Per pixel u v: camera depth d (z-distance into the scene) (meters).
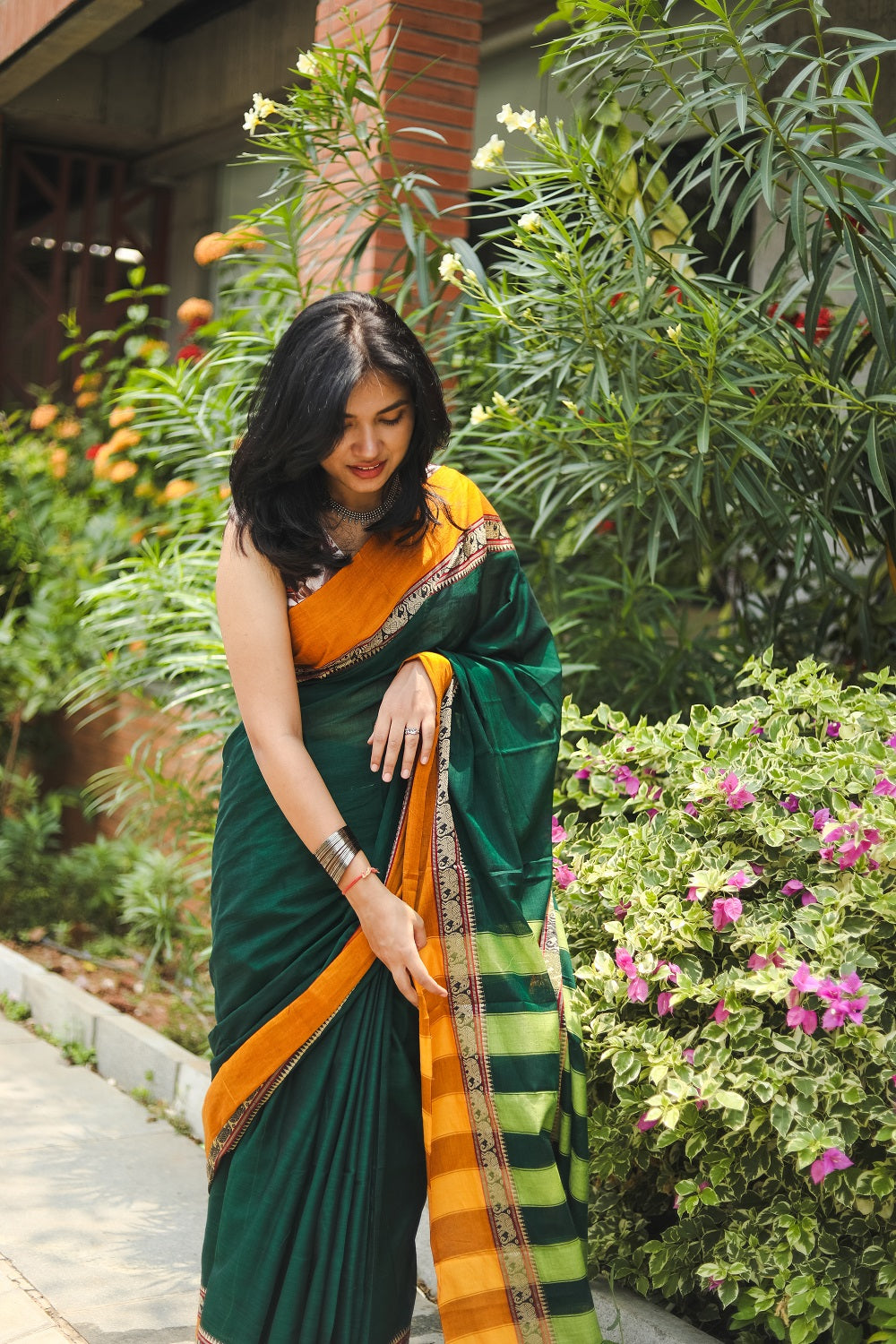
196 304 5.46
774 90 4.09
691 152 4.31
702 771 2.47
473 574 1.98
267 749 1.82
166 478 5.96
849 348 3.14
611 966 2.39
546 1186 1.87
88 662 5.68
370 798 1.89
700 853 2.38
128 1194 3.04
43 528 6.27
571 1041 1.98
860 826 2.21
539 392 3.31
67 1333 2.43
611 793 2.72
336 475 1.78
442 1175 1.84
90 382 6.12
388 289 4.15
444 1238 1.83
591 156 2.96
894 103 3.85
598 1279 2.49
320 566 1.84
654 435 3.16
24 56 6.44
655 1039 2.28
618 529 3.30
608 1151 2.39
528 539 3.58
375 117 3.73
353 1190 1.82
